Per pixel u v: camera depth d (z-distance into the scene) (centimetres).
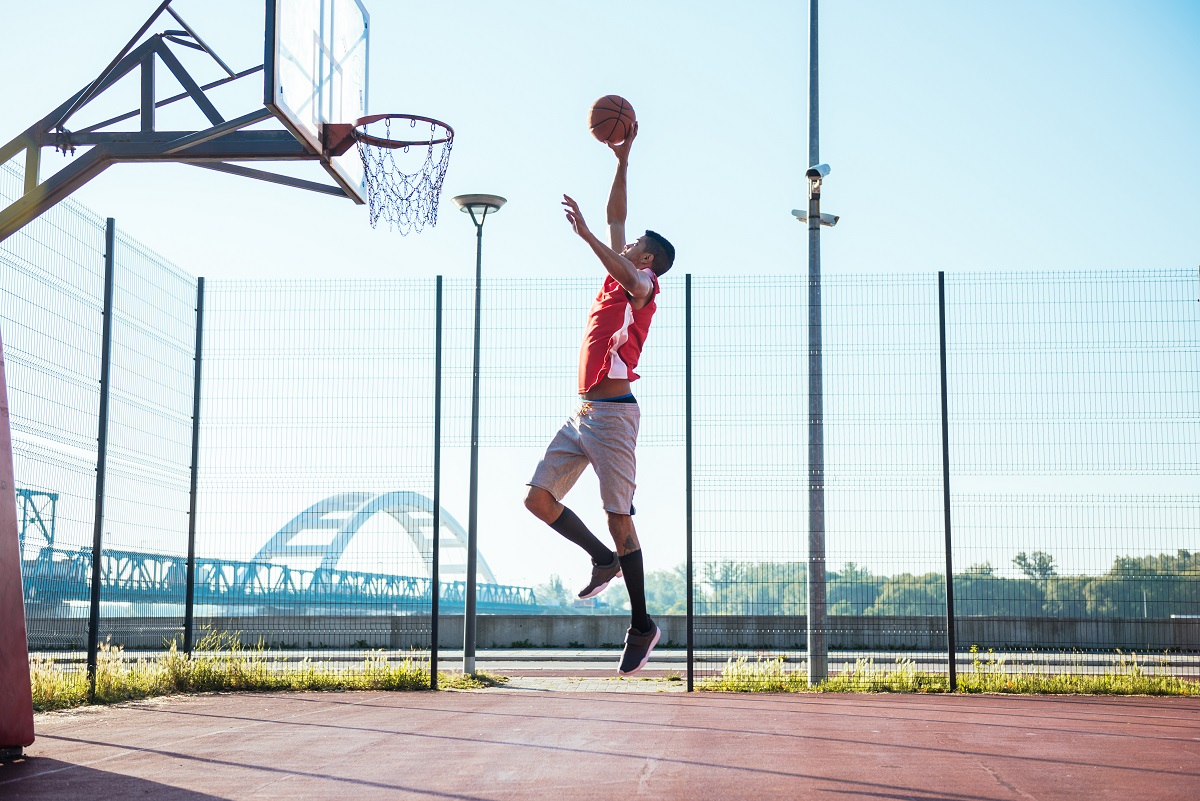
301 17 860
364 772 547
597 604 2992
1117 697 1070
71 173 867
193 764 587
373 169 980
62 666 962
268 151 900
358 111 1008
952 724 785
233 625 1138
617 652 2106
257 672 1148
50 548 935
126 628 1066
